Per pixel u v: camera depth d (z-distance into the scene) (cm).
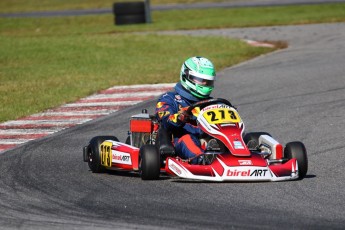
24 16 13925
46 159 3256
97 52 7312
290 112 4178
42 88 5391
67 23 12150
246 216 2177
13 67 6588
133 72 5988
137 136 3041
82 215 2247
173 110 2858
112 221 2161
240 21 10331
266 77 5422
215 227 2066
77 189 2630
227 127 2688
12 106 4716
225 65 6184
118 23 11250
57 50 7556
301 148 2711
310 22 9488
